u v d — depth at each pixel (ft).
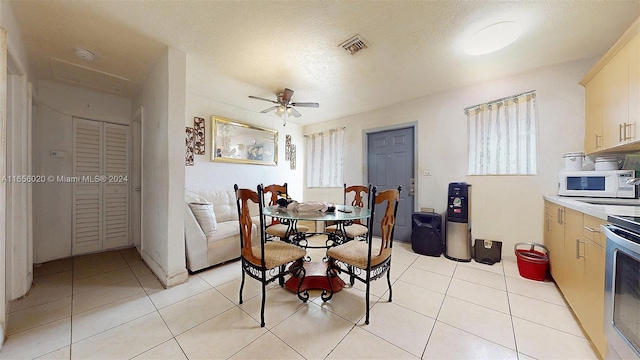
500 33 6.37
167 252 7.09
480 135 9.79
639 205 5.72
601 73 6.63
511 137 9.07
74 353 4.41
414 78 9.28
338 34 6.49
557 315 5.64
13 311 5.75
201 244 8.17
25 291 6.50
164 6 5.42
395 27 6.18
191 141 11.18
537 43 6.91
